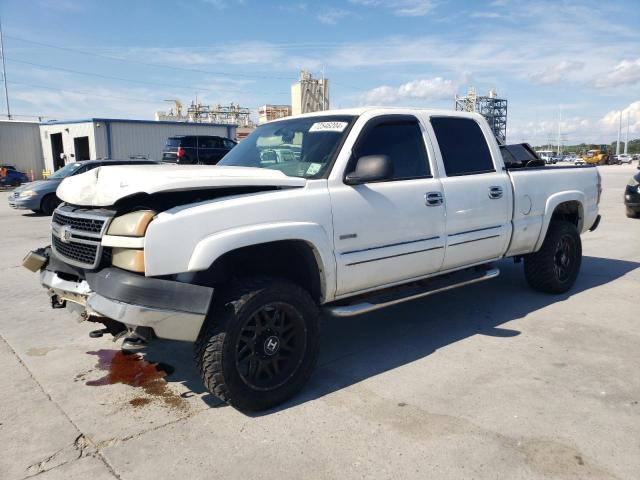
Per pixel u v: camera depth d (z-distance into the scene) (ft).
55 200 51.75
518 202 17.48
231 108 209.87
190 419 11.37
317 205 12.40
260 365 11.52
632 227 37.32
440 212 14.98
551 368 13.61
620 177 101.19
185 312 10.46
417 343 15.58
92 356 14.93
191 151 75.72
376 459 9.78
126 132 110.73
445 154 15.76
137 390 12.80
